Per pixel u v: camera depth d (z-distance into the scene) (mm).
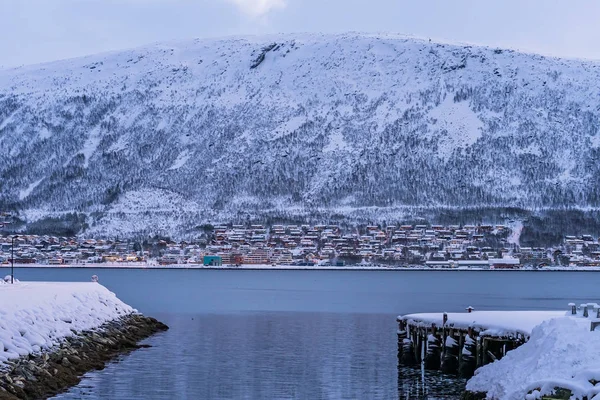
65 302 58594
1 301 47969
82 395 42219
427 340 52500
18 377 39906
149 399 42344
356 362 55250
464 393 36062
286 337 71250
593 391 28109
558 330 33562
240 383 47312
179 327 80125
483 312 51031
